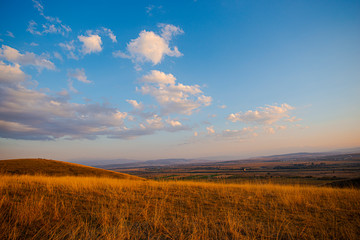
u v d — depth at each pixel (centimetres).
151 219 628
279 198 955
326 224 611
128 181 1491
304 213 723
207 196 998
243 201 905
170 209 752
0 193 779
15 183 1033
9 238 456
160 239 501
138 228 559
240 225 582
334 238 510
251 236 521
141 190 1106
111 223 572
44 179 1285
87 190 995
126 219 621
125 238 493
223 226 583
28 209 611
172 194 1027
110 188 1104
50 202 736
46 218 588
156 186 1264
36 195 806
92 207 710
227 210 757
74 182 1183
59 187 1023
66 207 695
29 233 496
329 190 1177
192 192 1092
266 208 789
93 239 470
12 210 618
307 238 512
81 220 589
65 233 500
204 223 602
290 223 623
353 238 499
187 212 725
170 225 588
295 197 929
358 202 861
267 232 548
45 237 476
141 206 774
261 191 1150
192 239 482
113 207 733
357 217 673
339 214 709
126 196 920
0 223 524
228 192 1105
